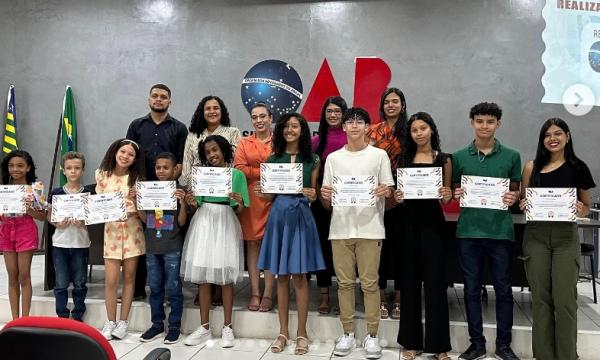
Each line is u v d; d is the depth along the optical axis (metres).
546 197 2.30
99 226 3.73
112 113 5.51
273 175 2.67
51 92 5.61
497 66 4.85
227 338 2.82
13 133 5.58
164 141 3.29
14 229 2.91
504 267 2.51
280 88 5.16
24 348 1.06
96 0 5.54
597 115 4.72
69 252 2.96
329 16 5.11
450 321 2.87
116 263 2.92
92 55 5.54
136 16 5.46
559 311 2.34
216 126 3.27
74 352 1.06
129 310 2.98
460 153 2.61
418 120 2.57
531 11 4.79
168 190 2.80
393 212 2.90
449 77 4.92
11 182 3.00
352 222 2.60
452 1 4.90
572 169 2.36
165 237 2.84
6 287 3.71
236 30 5.27
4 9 5.70
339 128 3.05
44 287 3.50
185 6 5.37
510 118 4.84
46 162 5.61
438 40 4.93
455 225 2.99
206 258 2.71
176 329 2.89
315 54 5.12
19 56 5.68
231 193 2.72
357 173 2.61
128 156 2.90
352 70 5.06
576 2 4.75
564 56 4.75
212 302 3.18
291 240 2.65
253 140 3.07
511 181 2.54
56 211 2.86
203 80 5.33
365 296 2.63
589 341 2.63
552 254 2.38
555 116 4.77
